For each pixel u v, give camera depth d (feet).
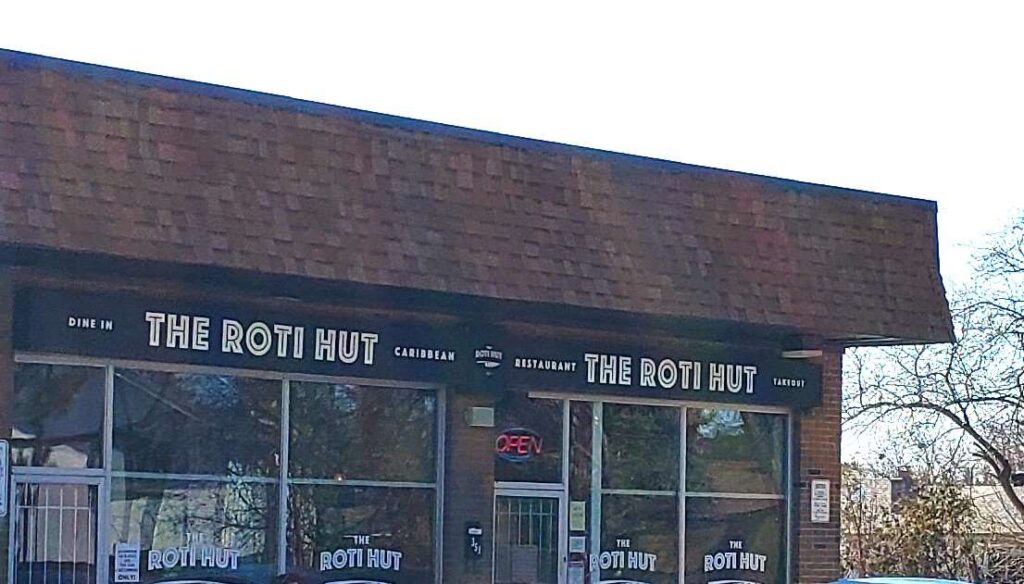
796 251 54.44
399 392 49.73
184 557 45.09
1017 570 103.55
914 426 100.78
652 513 54.95
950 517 100.22
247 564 46.16
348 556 48.14
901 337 56.75
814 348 57.98
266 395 47.01
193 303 44.91
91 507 43.60
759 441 57.82
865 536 103.76
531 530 52.31
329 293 47.01
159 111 42.45
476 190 47.88
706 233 52.47
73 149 40.78
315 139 45.11
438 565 49.75
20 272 42.42
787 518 58.08
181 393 45.47
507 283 47.57
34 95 40.50
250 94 44.14
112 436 44.09
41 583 42.55
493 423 51.01
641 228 51.01
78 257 41.22
